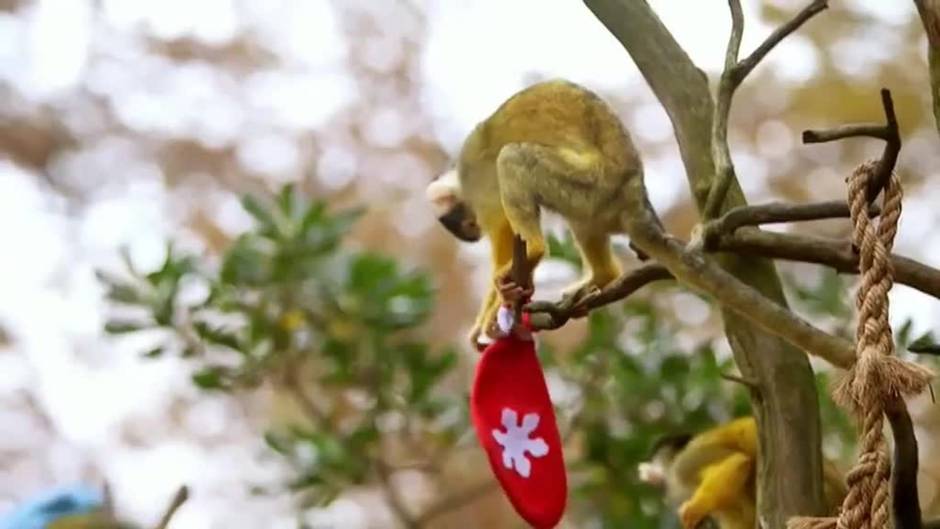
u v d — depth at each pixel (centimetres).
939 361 400
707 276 282
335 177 883
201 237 869
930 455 613
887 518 223
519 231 302
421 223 842
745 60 288
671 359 492
